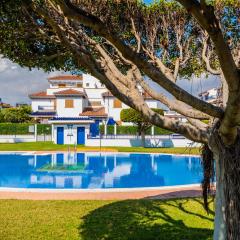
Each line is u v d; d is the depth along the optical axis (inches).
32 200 446.3
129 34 322.3
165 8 328.2
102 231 325.7
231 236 206.5
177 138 1587.1
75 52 183.0
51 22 168.2
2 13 211.9
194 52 347.3
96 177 845.2
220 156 207.8
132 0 313.6
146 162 1112.8
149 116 212.4
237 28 309.7
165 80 166.7
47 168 947.3
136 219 362.6
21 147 1441.9
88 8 282.5
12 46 248.5
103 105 2223.2
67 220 357.4
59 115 2117.4
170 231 328.5
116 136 1702.8
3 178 830.5
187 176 876.6
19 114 2266.2
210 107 180.9
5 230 324.8
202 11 128.6
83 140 1648.6
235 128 189.3
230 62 144.9
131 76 229.9
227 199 207.3
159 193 504.7
